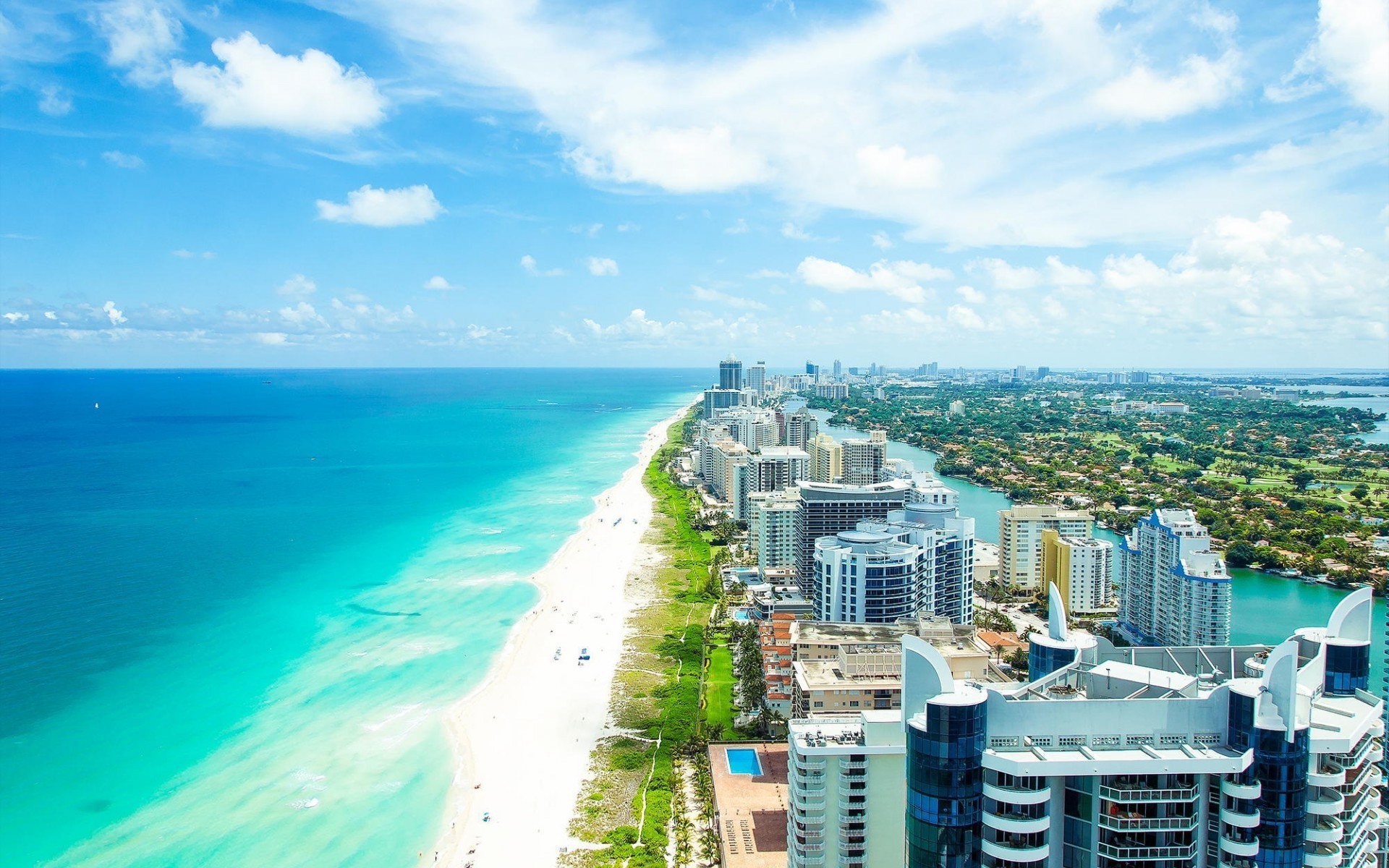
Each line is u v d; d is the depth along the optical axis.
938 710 92.25
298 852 159.88
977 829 93.06
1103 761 90.94
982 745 93.25
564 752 198.38
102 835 165.25
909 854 96.38
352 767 191.12
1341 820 98.81
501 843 161.50
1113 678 107.25
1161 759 91.12
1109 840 91.88
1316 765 97.69
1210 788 94.44
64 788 182.00
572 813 171.88
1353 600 115.25
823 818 122.31
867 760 121.38
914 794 94.94
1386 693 148.25
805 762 121.69
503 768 190.88
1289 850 92.31
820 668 183.50
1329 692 112.12
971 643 187.38
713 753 182.25
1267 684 93.00
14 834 165.25
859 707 172.88
